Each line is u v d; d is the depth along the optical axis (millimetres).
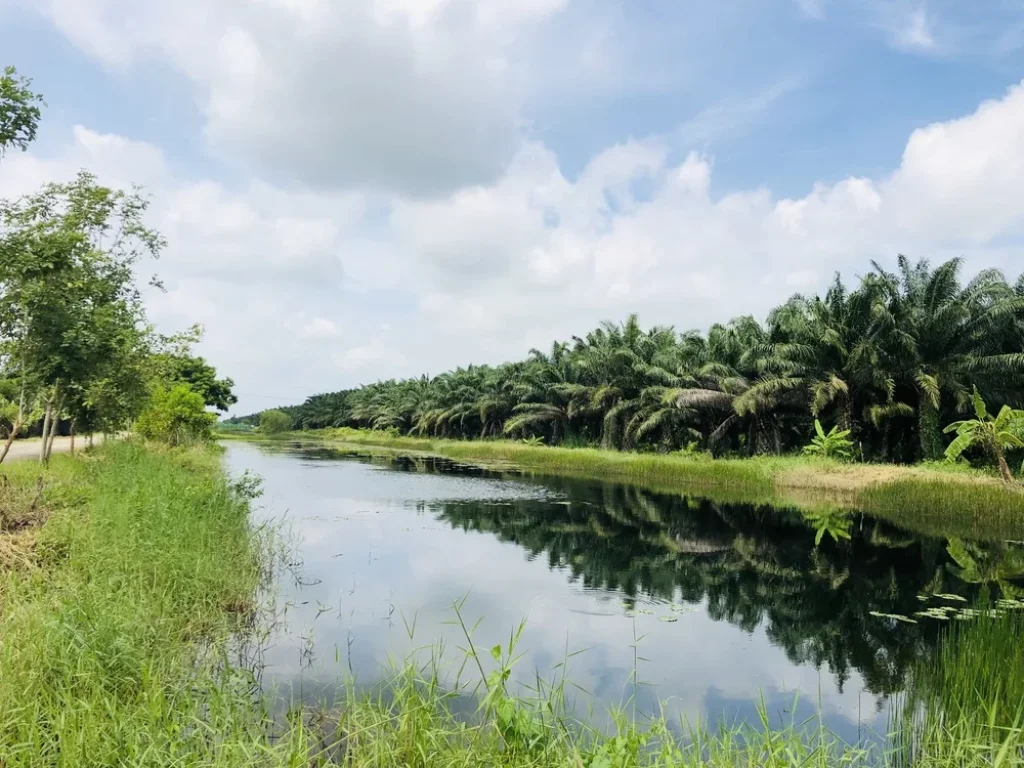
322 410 109062
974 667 5781
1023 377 24766
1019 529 16781
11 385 12938
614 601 9977
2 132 8148
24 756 4043
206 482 13781
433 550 13305
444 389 63844
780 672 7344
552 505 20188
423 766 4398
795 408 31953
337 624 8383
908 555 13617
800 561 13023
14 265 9703
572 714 5949
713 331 34594
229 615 8281
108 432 17109
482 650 7734
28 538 8578
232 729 4797
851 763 5047
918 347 26359
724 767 4488
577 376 44688
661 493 23500
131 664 5457
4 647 5086
